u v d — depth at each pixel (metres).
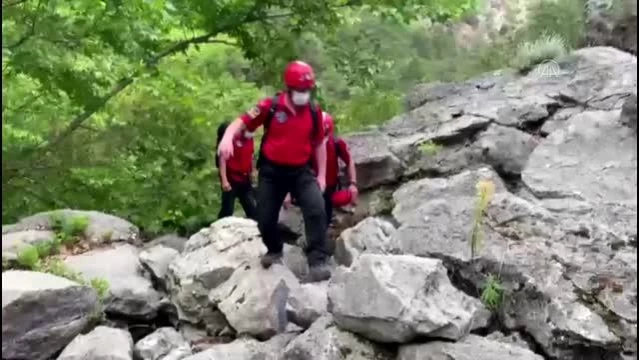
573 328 4.83
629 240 5.82
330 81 11.58
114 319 6.08
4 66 9.30
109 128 10.67
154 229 9.47
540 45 9.82
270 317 5.52
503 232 5.82
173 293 6.23
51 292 5.49
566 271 5.32
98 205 10.34
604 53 9.41
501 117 8.51
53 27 8.62
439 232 6.08
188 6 10.59
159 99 10.99
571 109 8.48
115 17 8.84
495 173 7.47
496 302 5.33
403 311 4.71
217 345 5.52
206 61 12.05
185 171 10.67
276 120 5.61
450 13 11.13
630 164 7.13
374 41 11.66
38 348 5.40
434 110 9.20
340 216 8.23
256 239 6.34
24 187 10.21
